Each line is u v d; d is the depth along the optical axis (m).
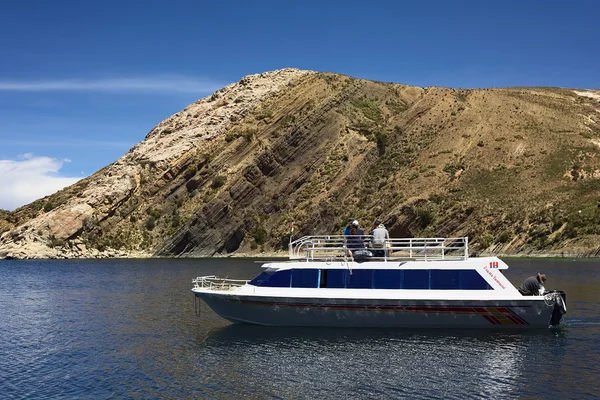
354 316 28.11
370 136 147.75
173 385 21.31
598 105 158.38
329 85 176.75
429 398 19.45
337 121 155.38
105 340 29.59
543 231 98.50
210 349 26.16
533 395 19.48
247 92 183.12
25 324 35.59
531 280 28.20
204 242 133.38
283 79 188.50
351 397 19.67
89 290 56.34
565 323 30.31
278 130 157.00
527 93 161.38
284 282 28.91
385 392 20.08
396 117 154.00
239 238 134.25
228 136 159.62
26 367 24.69
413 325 27.88
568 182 111.25
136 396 20.31
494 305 27.05
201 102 195.00
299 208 134.00
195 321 34.00
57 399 20.38
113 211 147.75
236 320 29.80
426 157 132.38
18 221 157.75
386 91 180.62
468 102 150.00
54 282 67.50
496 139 131.38
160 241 139.62
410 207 115.19
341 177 137.12
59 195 166.75
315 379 21.53
